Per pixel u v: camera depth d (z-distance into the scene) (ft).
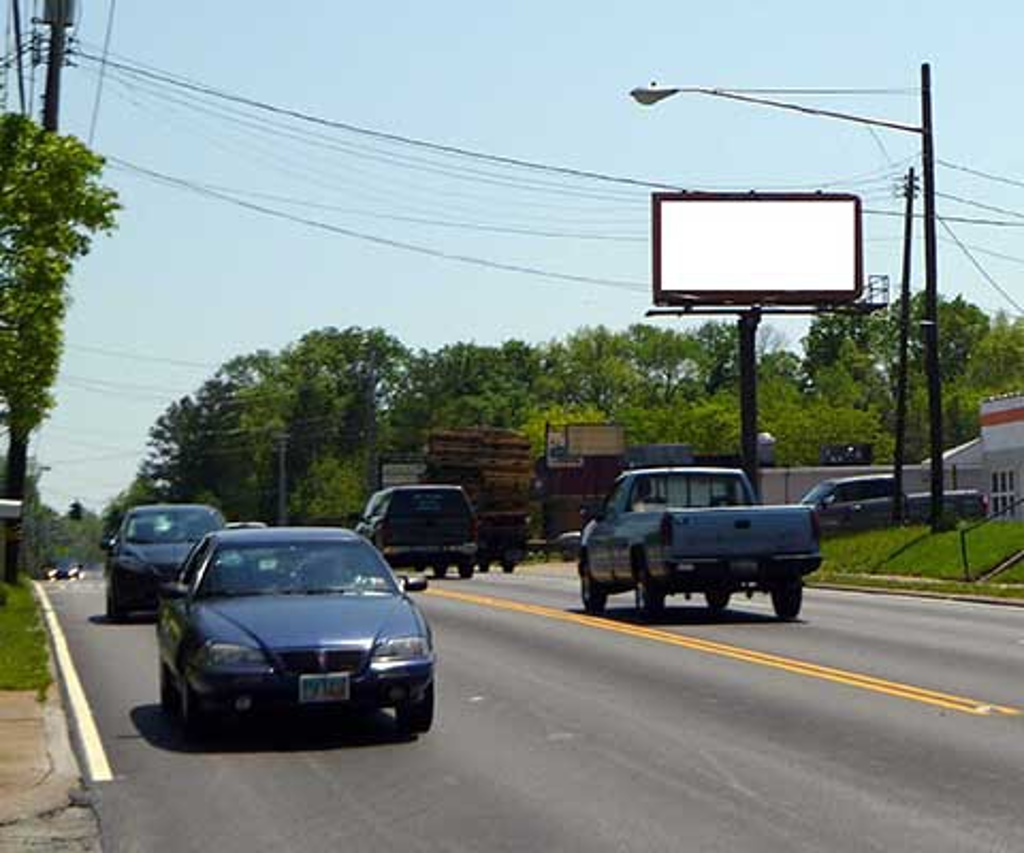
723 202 221.05
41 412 121.90
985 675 69.00
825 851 37.24
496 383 583.58
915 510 206.39
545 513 309.63
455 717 58.95
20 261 120.06
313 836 40.24
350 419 532.32
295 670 51.67
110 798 45.47
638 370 591.78
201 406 540.93
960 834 38.78
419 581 61.21
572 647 83.15
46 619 107.45
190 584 58.80
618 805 42.88
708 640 85.71
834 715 57.72
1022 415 222.48
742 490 104.78
